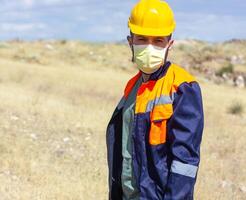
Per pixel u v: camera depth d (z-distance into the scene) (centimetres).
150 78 267
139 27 263
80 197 612
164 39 265
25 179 672
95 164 788
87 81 1939
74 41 3416
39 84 1755
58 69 2306
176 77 260
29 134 934
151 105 262
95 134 992
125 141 278
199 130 254
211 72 2898
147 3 266
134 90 283
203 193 658
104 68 2798
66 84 1795
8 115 1055
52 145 889
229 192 689
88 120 1077
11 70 2066
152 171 261
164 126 256
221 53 3434
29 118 1057
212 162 834
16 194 604
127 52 3325
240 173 792
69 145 901
